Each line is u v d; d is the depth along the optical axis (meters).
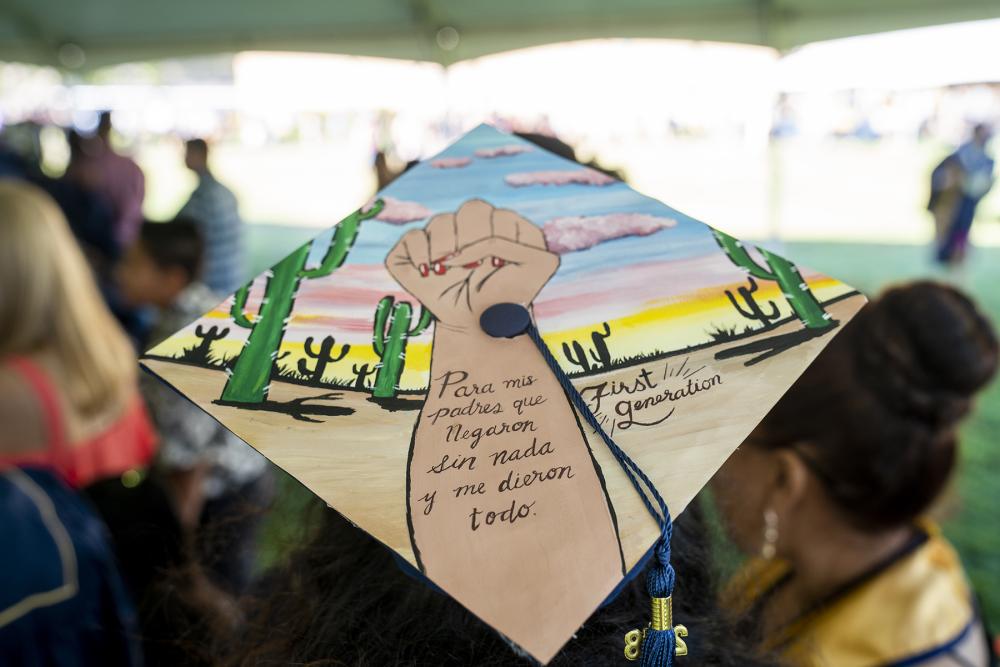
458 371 0.62
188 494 1.72
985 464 3.22
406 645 0.63
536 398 0.61
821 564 0.96
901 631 0.92
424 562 0.54
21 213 1.35
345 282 0.69
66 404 1.32
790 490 0.97
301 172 11.23
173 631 0.97
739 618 0.75
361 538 0.68
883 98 9.20
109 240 4.26
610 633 0.61
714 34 4.96
